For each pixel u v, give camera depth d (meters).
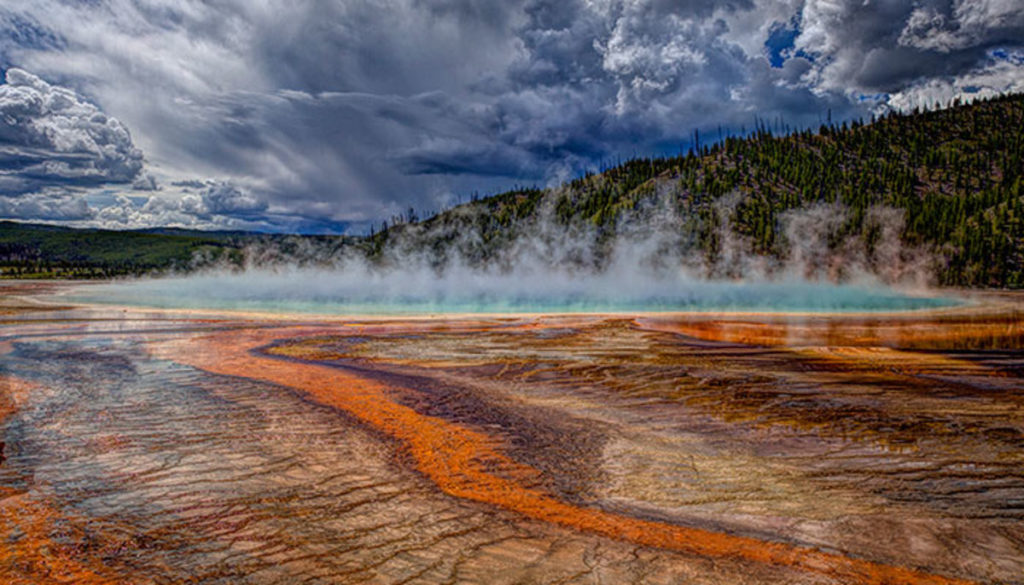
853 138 169.75
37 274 133.50
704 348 19.28
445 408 10.96
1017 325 28.05
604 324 27.61
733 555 5.34
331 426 9.52
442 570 5.00
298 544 5.44
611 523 6.02
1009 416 10.45
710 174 144.38
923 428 9.69
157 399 11.29
